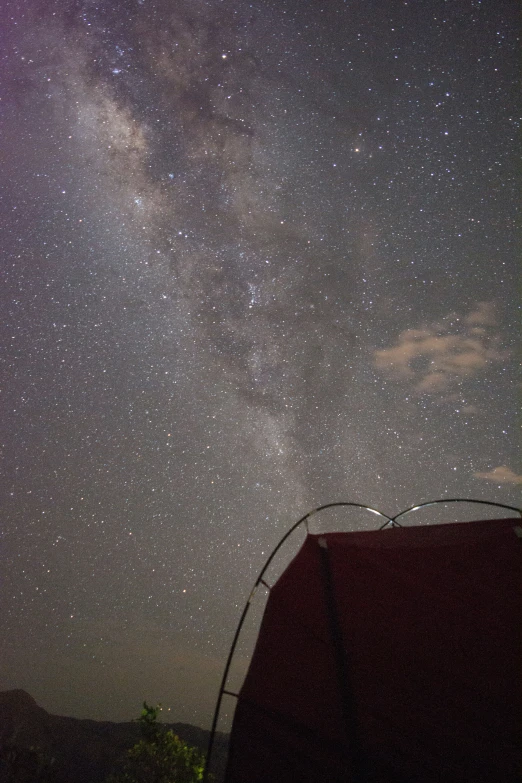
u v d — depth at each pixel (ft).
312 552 9.91
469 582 9.23
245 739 9.06
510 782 8.00
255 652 9.45
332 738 8.73
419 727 8.54
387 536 10.05
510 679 8.48
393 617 9.24
